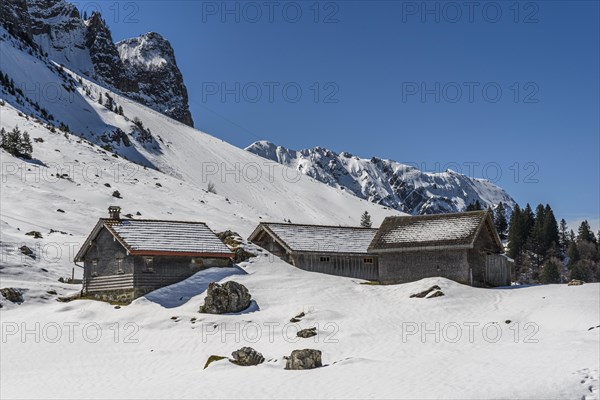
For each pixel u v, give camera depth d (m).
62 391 40.34
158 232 65.56
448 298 61.06
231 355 47.78
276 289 63.69
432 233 69.81
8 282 65.56
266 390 37.22
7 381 43.34
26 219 93.50
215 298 58.12
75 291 67.31
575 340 46.66
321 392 36.44
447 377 38.19
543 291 63.31
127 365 46.78
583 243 159.75
